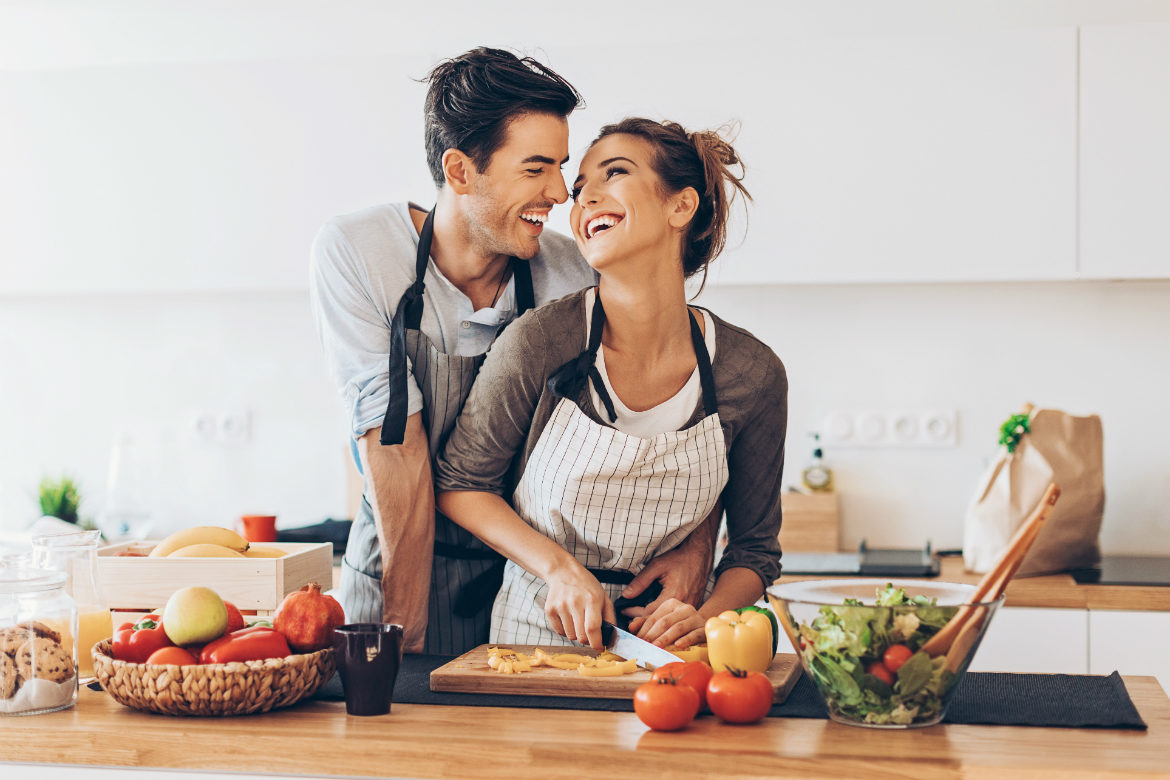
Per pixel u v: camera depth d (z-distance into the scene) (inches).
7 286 116.9
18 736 45.8
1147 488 116.1
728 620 50.9
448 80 59.4
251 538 73.9
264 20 125.1
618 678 50.1
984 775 40.1
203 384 132.5
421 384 63.3
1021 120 102.4
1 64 129.7
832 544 117.1
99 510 134.0
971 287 118.7
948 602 49.0
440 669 52.2
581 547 60.2
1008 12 112.4
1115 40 101.2
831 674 45.1
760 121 105.4
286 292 129.4
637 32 118.6
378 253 63.2
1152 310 115.8
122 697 48.0
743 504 63.2
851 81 104.3
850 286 120.5
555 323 56.9
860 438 120.5
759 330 121.8
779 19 116.3
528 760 42.7
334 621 50.6
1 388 135.4
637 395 57.8
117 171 115.2
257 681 46.6
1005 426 102.9
